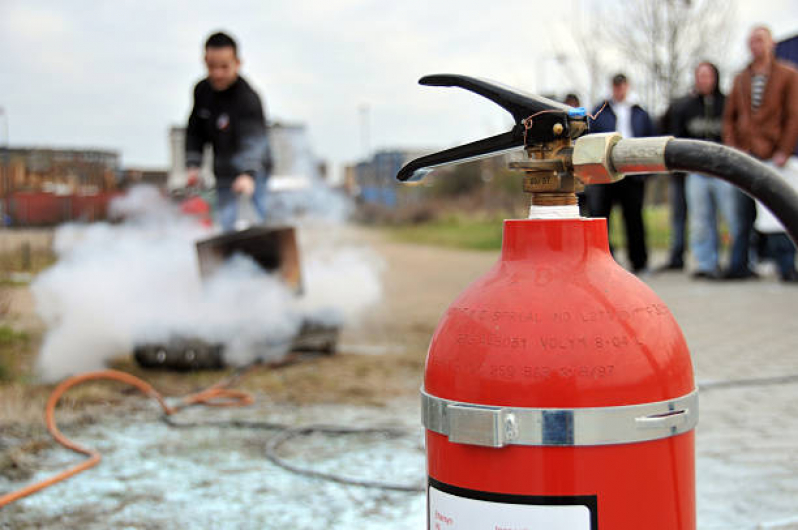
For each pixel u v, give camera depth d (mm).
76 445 3609
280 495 3027
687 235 15453
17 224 16797
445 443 1398
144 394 4598
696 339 5930
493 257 16000
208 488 3111
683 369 1378
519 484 1313
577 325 1322
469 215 30438
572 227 1415
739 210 8906
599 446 1294
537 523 1310
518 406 1305
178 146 18281
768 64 8016
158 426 3988
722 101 9211
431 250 18203
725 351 5496
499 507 1330
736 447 3467
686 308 7305
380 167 35406
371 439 3742
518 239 1446
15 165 17188
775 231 8648
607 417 1291
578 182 1435
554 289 1368
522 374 1306
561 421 1286
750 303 7430
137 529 2729
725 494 2920
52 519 2822
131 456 3508
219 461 3434
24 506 2941
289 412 4234
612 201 9719
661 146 1321
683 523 1391
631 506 1316
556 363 1299
